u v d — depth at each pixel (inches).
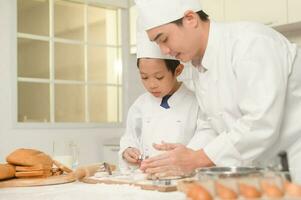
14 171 52.0
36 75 109.3
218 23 50.8
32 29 109.1
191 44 48.9
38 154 54.4
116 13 125.2
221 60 48.6
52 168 56.3
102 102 122.6
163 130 63.9
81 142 113.5
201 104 54.7
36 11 110.2
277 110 43.2
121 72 125.3
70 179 51.8
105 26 124.7
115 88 124.8
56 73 113.3
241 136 43.8
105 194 40.3
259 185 26.0
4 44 102.6
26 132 104.3
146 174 47.4
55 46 113.4
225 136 45.1
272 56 44.5
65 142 110.3
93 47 121.7
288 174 29.0
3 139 101.0
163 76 59.9
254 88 43.5
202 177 29.3
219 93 49.7
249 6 87.7
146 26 49.6
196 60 52.7
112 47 125.6
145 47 58.5
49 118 110.8
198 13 49.9
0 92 101.3
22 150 54.9
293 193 24.8
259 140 43.5
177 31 47.9
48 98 111.1
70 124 112.0
